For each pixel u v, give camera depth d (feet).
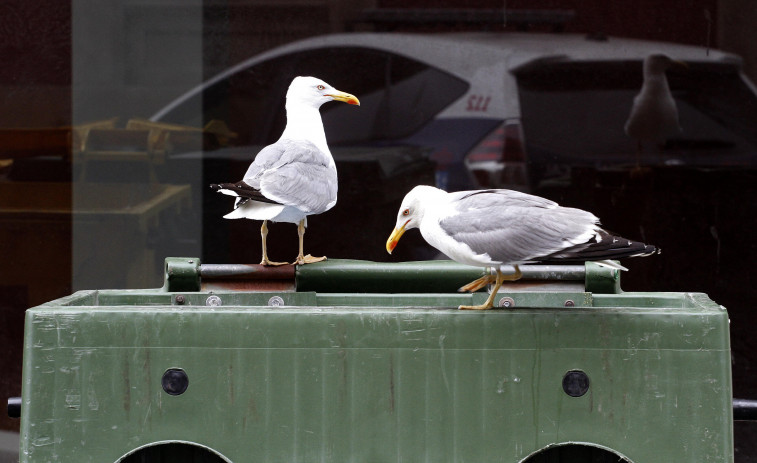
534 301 17.12
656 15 26.37
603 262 16.17
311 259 17.95
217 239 27.63
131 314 13.39
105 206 27.66
